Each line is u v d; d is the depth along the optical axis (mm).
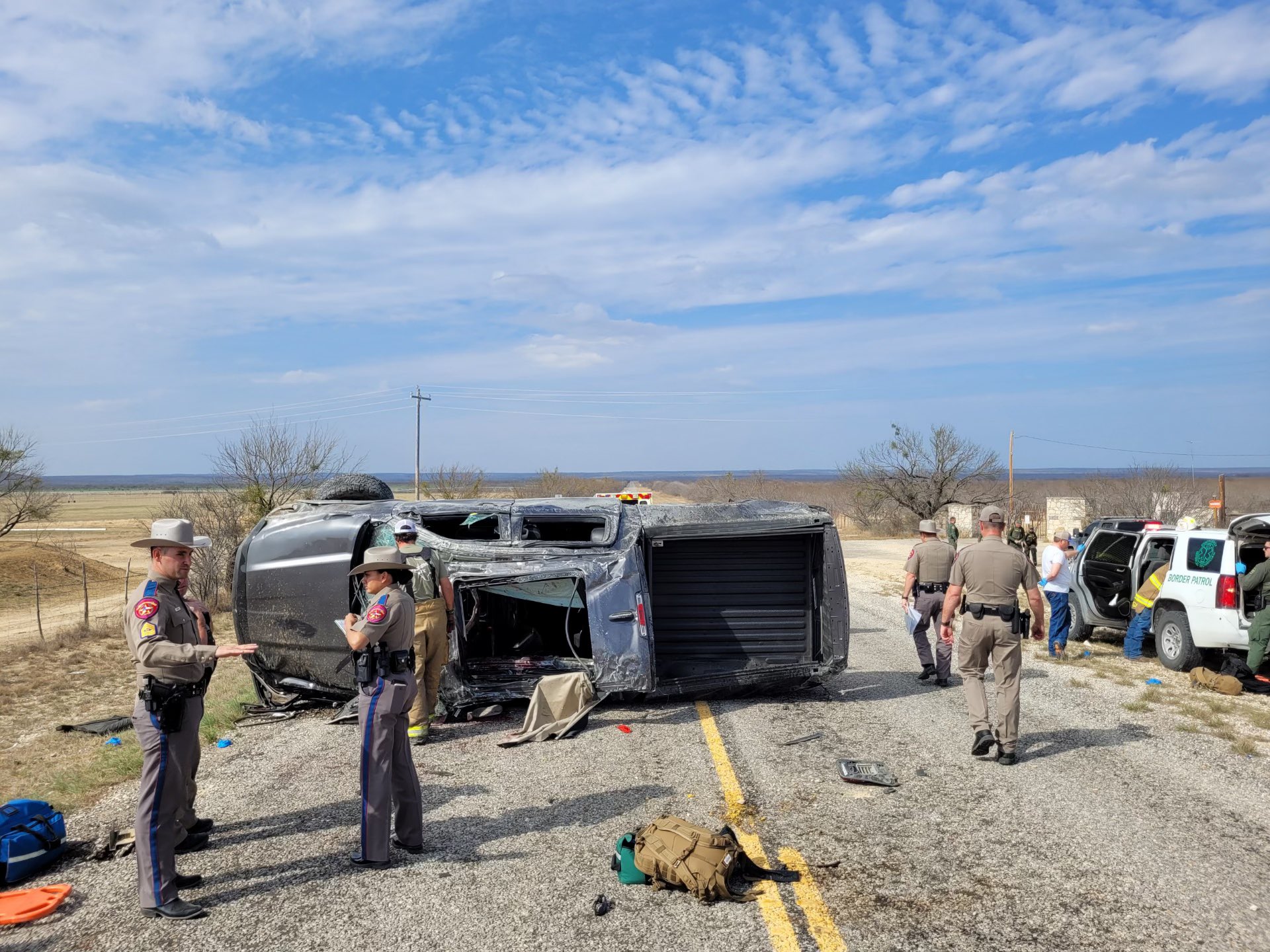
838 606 8375
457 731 7492
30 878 4598
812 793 5754
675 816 5250
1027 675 9781
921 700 8492
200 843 4984
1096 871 4484
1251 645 8852
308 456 22344
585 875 4508
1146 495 37844
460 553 8078
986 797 5664
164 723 4188
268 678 8578
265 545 8500
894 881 4398
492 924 3982
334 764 6566
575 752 6746
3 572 28516
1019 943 3768
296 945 3822
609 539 8117
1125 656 10883
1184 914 4016
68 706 9969
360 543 8203
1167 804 5496
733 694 8430
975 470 45031
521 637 9188
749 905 4148
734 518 8523
